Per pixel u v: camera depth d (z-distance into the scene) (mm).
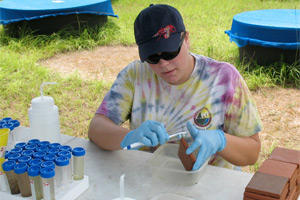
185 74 1668
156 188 1368
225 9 8273
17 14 6207
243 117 1662
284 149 1460
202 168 1377
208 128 1689
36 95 4504
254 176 1238
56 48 6121
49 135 1581
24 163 1250
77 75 5078
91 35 6578
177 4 8773
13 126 1572
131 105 1840
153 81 1754
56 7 6262
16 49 6047
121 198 1244
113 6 9008
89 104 4309
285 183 1184
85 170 1510
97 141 1687
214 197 1301
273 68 4703
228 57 5445
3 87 4652
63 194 1267
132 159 1604
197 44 5977
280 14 5246
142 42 1424
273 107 4125
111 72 5297
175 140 1722
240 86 1674
